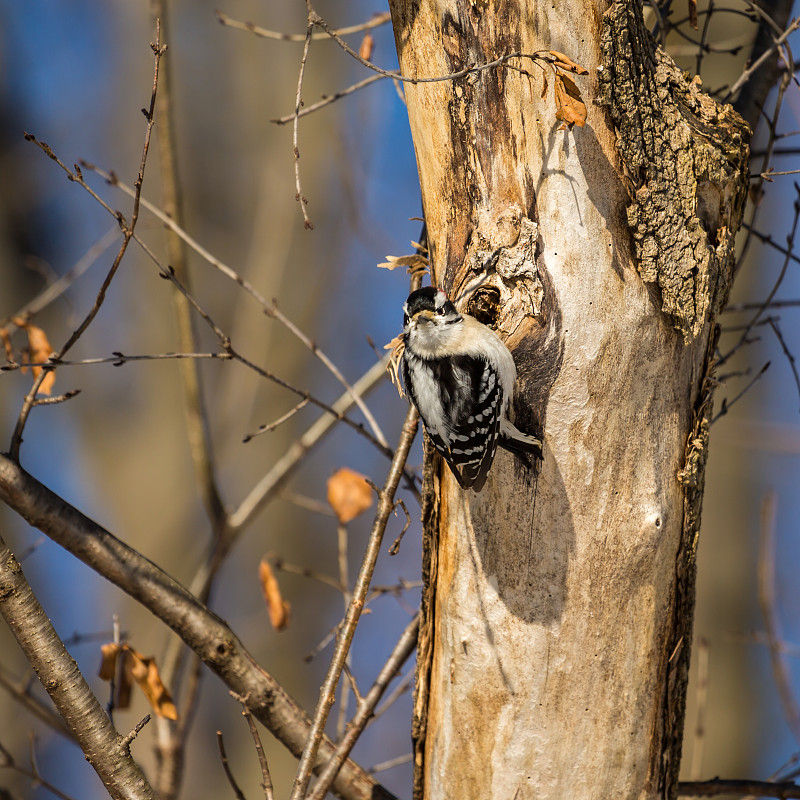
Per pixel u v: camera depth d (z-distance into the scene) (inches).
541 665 350.6
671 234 342.0
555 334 343.0
